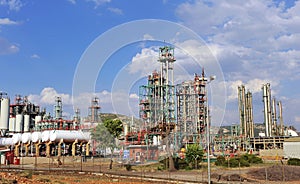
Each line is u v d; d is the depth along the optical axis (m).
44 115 89.06
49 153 63.34
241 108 95.50
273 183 29.61
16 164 55.19
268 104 92.62
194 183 28.23
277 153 64.75
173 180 29.91
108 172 36.81
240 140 82.56
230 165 47.47
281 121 96.25
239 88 96.50
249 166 47.97
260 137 86.38
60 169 42.41
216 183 28.25
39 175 35.09
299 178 32.47
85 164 50.56
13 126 80.81
